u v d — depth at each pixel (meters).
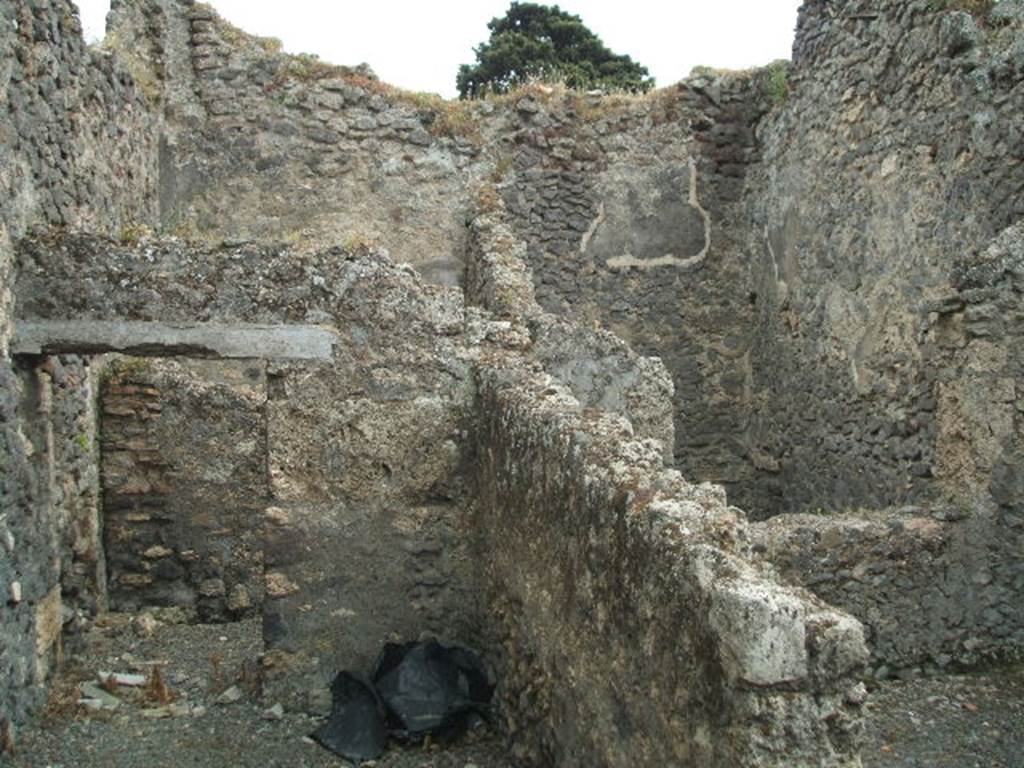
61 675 5.62
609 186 9.78
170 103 8.90
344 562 5.54
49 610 5.40
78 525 6.34
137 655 6.16
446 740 4.96
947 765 4.57
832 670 2.50
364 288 5.55
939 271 6.66
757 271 9.62
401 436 5.58
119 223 7.14
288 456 5.51
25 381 5.35
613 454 3.67
